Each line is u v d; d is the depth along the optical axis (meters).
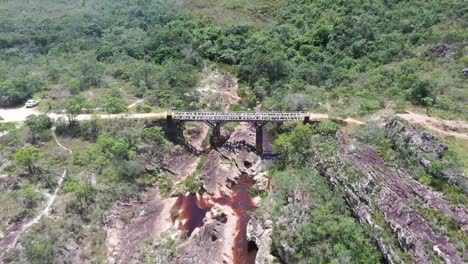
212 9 175.00
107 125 77.38
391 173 51.06
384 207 45.62
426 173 48.47
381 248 42.75
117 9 187.88
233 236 58.09
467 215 40.25
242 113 82.06
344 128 71.12
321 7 140.12
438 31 96.19
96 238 52.69
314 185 57.50
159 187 69.44
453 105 71.00
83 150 69.56
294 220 52.09
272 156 78.94
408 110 71.56
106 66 112.94
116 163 66.31
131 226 57.69
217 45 135.38
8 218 50.91
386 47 101.31
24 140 69.81
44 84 96.25
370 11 117.88
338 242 45.31
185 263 51.19
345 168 55.38
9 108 84.50
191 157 80.25
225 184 71.50
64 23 152.88
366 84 88.69
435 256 37.25
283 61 107.75
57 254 47.38
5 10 164.38
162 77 102.88
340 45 111.25
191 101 97.69
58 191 57.88
